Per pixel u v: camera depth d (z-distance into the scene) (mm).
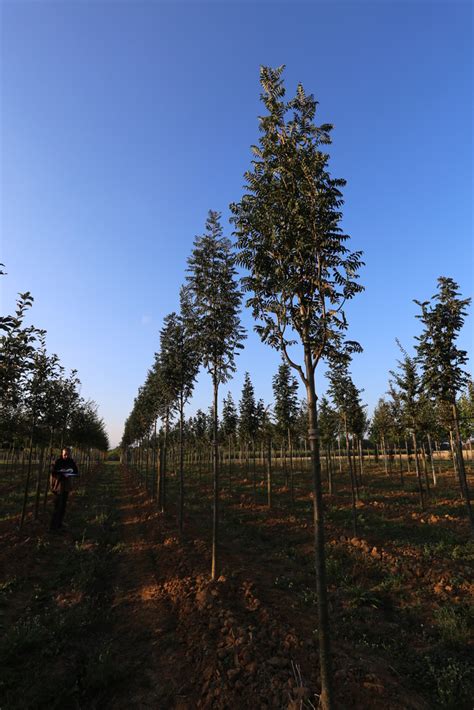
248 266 6082
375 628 7555
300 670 5598
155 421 25391
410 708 4934
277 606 8109
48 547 12766
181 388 15664
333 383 17500
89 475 43031
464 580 9203
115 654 6570
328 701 4430
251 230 6062
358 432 20422
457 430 12719
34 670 5832
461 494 21453
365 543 12539
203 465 49125
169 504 22156
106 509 20703
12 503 20938
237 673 5527
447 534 13727
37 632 6781
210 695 5258
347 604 8617
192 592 8695
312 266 5543
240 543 14102
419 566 10172
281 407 22344
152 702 5363
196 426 39531
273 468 43500
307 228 5441
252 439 27906
